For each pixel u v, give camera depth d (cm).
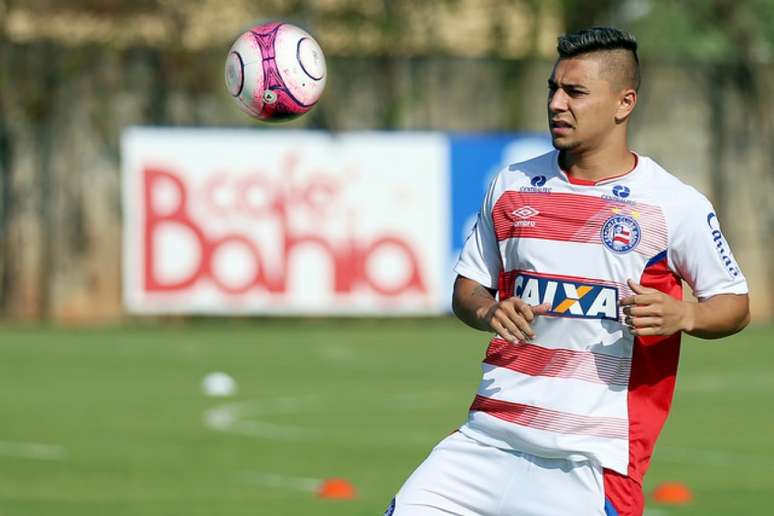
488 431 2114
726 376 6981
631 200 2056
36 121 9112
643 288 1961
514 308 2008
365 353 7794
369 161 9056
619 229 2044
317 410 5638
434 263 9162
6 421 5253
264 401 5903
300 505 3647
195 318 8994
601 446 2047
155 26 10169
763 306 10231
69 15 10088
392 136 9088
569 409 2055
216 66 9362
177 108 9306
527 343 2091
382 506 3638
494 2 10500
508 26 10531
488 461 2106
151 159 8906
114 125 9181
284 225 8969
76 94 9150
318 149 8994
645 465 2073
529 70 9894
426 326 9194
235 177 8919
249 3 10294
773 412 5666
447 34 11156
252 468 4272
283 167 8962
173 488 3912
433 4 10469
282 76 2333
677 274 2077
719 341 8738
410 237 9119
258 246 8950
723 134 10188
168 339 8350
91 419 5325
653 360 2059
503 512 2098
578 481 2059
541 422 2067
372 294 9094
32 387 6281
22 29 10469
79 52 9144
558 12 10556
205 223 8906
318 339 8469
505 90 9850
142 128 8962
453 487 2117
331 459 4459
